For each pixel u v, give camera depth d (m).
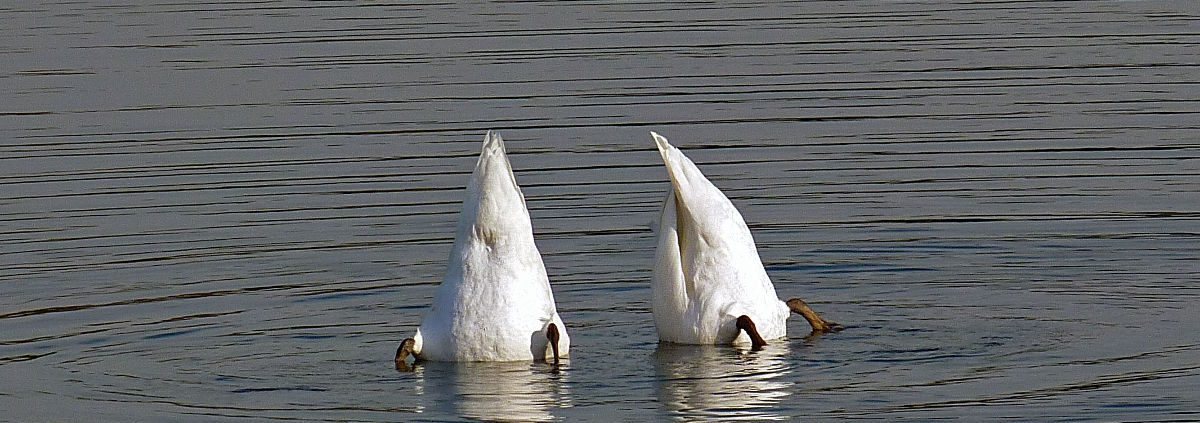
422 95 25.94
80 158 22.44
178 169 21.77
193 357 14.18
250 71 27.86
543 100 25.45
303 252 17.97
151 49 29.72
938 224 18.75
